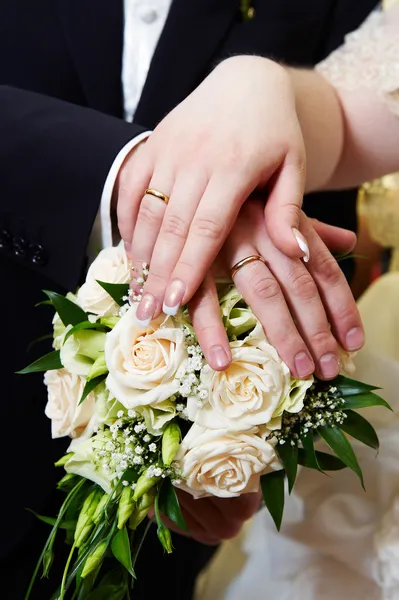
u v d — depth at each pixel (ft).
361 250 3.66
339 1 2.80
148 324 1.89
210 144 1.97
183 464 1.88
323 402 1.97
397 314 2.94
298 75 2.41
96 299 2.00
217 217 1.89
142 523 2.03
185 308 1.97
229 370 1.88
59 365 2.01
